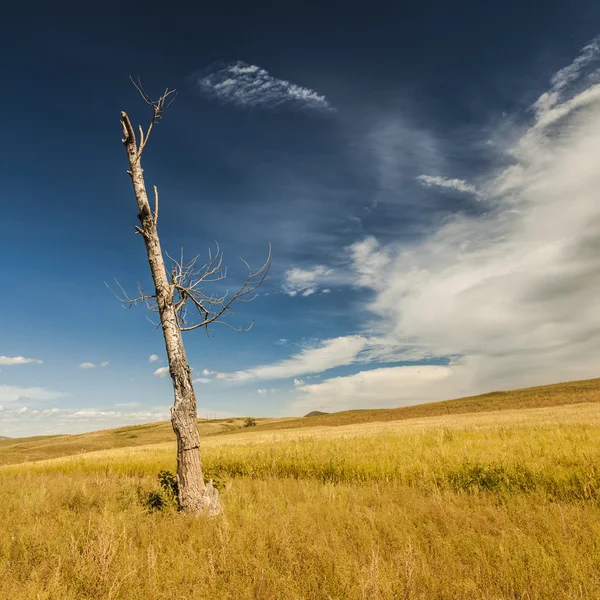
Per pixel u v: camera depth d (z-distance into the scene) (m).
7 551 5.51
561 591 3.90
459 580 4.15
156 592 4.11
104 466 22.22
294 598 3.95
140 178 9.62
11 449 73.50
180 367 8.67
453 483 9.91
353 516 6.64
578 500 7.89
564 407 52.56
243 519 6.88
